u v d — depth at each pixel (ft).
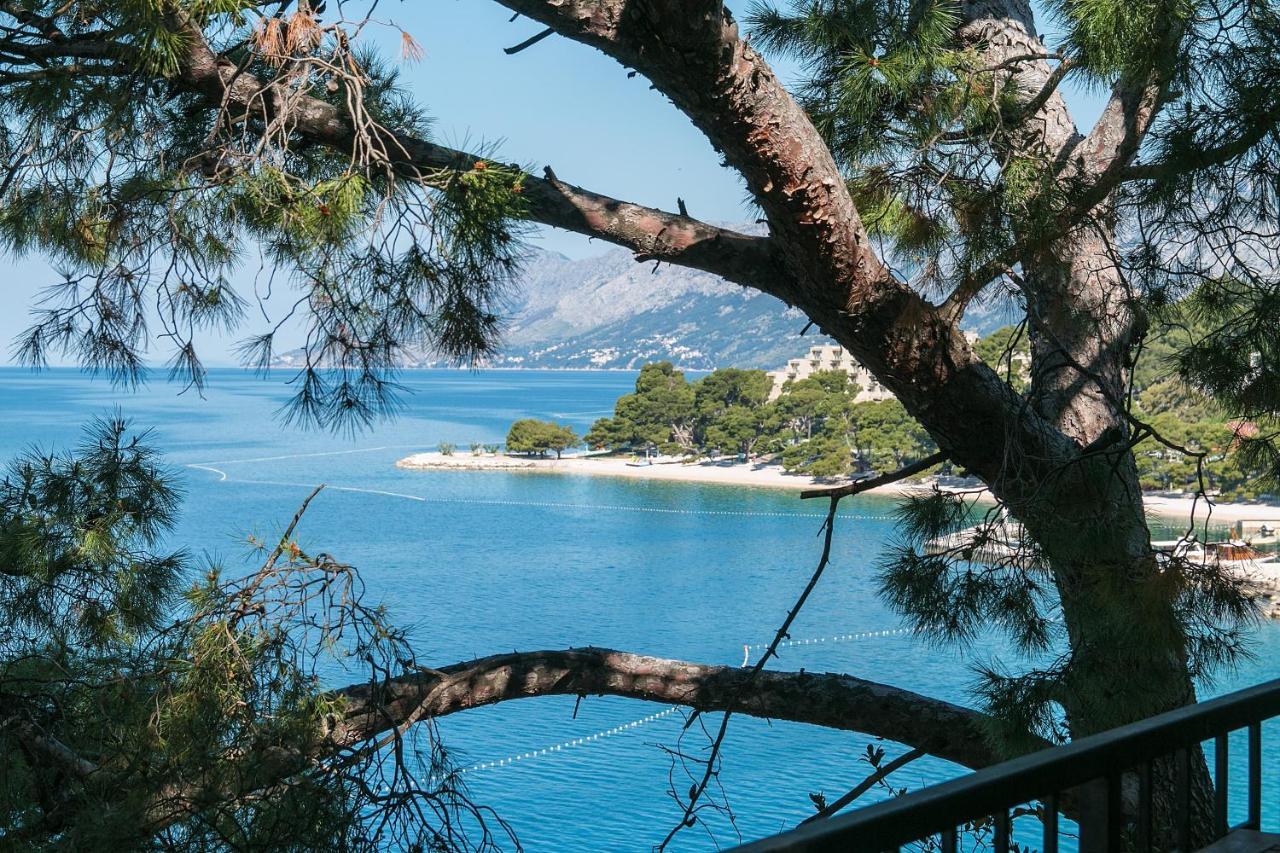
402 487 391.04
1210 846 6.45
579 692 15.65
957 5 15.19
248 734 10.48
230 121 10.25
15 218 11.21
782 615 216.13
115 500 13.26
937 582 11.18
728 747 128.88
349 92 9.70
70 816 10.59
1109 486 11.41
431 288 10.48
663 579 252.42
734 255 13.14
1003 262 12.44
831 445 368.07
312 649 11.16
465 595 231.09
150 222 10.83
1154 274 12.01
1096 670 10.39
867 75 13.10
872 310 12.88
